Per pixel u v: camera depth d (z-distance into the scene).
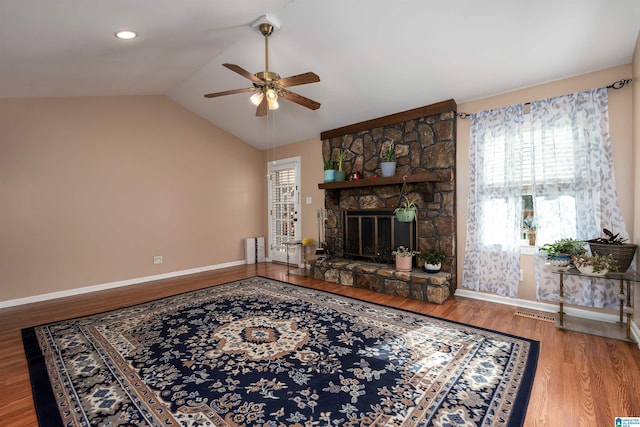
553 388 1.98
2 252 3.79
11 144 3.85
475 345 2.57
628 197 2.89
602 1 2.37
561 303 2.94
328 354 2.44
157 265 5.11
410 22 2.87
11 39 2.49
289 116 5.08
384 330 2.89
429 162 4.09
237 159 6.21
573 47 2.82
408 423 1.67
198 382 2.08
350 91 4.11
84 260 4.39
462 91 3.68
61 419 1.74
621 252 2.67
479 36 2.89
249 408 1.81
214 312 3.41
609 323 2.99
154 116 5.07
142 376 2.16
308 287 4.43
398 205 4.41
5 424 1.71
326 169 5.03
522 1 2.48
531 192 3.45
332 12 2.90
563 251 2.97
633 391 1.93
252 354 2.45
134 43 3.00
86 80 3.77
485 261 3.76
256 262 6.43
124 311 3.51
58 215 4.19
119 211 4.71
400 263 4.07
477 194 3.76
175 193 5.32
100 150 4.54
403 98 4.03
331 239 5.28
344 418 1.72
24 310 3.64
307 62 3.69
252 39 3.43
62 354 2.50
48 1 2.08
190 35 3.11
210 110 5.37
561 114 3.22
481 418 1.70
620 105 2.92
